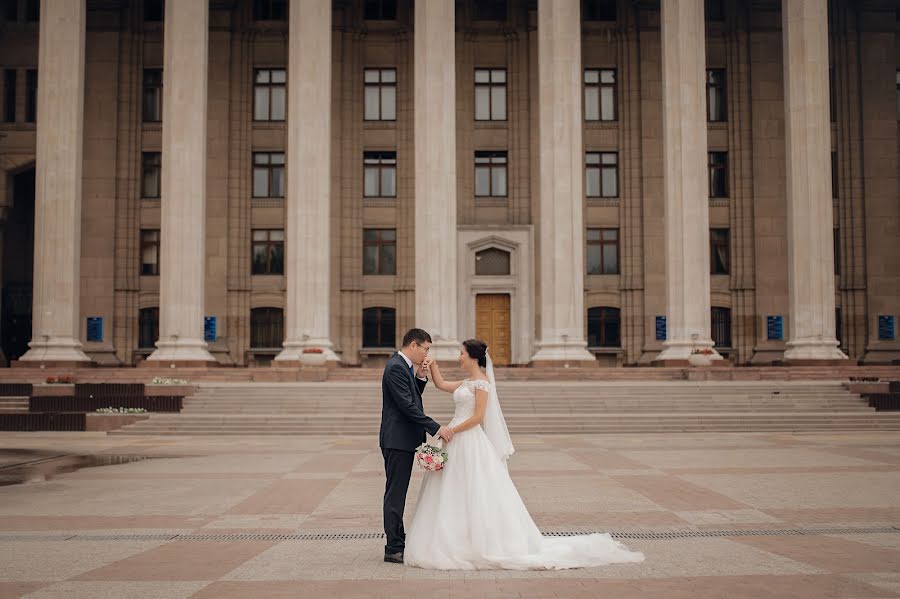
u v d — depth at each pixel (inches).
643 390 1135.0
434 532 319.6
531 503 467.8
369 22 1777.8
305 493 512.7
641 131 1770.4
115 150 1747.0
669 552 342.3
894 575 301.1
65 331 1413.6
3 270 1828.2
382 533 388.5
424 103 1419.8
